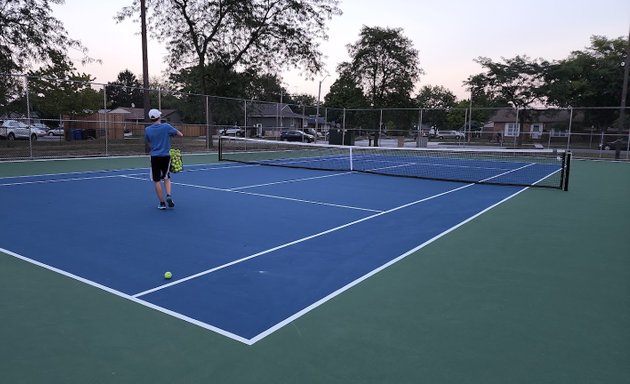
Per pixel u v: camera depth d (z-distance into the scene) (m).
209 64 28.78
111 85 20.30
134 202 9.16
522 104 37.16
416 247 6.23
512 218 8.35
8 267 5.07
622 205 9.90
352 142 31.14
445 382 2.91
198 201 9.47
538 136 28.53
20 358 3.14
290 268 5.23
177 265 5.25
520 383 2.91
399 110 31.22
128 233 6.66
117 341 3.40
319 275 5.00
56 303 4.11
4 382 2.85
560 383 2.92
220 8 26.86
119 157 19.95
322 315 3.93
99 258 5.45
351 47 35.44
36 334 3.50
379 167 19.05
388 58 34.62
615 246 6.39
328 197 10.48
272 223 7.59
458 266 5.39
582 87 40.59
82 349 3.28
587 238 6.85
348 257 5.71
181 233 6.75
